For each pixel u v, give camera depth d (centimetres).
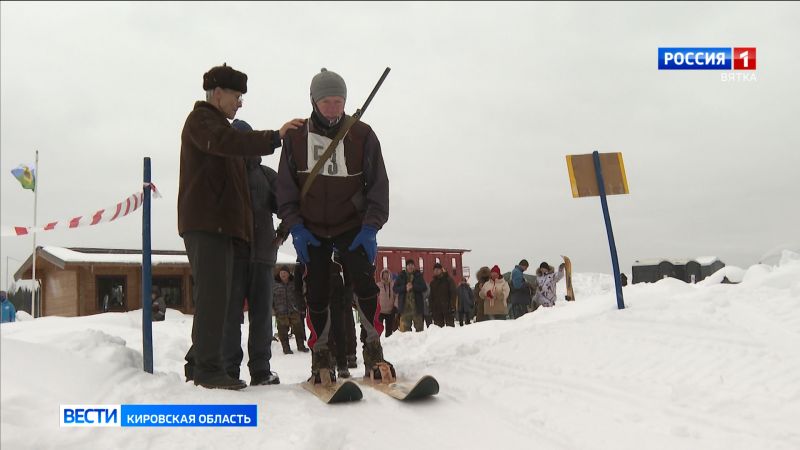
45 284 2195
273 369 661
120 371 288
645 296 564
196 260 325
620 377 358
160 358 612
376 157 371
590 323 485
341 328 423
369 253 364
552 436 270
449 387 370
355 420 279
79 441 208
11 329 598
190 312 2081
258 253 397
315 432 232
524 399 334
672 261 1781
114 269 2002
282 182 370
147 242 346
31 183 1997
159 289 2050
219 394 285
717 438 257
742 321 424
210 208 325
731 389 316
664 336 420
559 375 380
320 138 365
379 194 367
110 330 779
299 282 403
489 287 1130
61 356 270
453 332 701
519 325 609
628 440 261
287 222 367
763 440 250
